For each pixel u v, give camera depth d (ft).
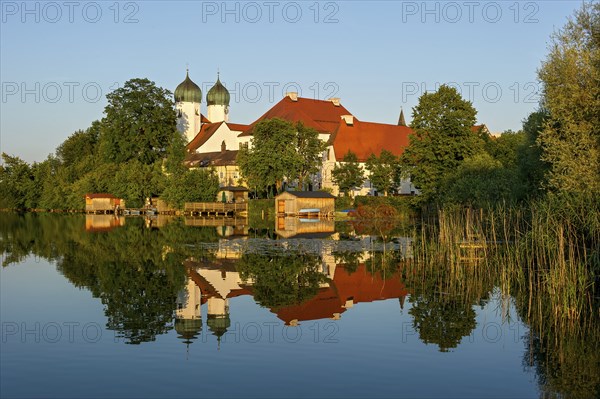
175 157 339.57
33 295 84.33
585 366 52.90
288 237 176.65
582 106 111.24
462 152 220.43
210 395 45.32
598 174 103.71
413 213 270.05
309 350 57.36
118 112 376.48
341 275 103.30
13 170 419.74
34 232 195.00
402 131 431.43
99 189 368.48
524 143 155.74
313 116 421.59
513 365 53.21
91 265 114.01
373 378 49.37
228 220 274.36
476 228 126.21
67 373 50.34
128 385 47.44
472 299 82.58
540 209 99.50
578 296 79.15
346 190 339.16
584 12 118.32
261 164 301.22
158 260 121.49
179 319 70.28
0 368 51.70
